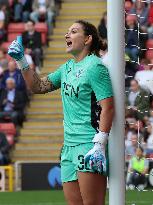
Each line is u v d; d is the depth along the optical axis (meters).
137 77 19.30
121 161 13.27
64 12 45.41
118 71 13.24
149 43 36.03
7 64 41.69
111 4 13.27
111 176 13.30
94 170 12.88
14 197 31.02
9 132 38.56
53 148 38.81
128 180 29.12
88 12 45.22
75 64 13.39
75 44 13.35
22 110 39.22
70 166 13.26
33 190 34.34
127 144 27.88
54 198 30.27
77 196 13.29
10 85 39.00
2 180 34.78
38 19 44.22
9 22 44.22
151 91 15.64
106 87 13.05
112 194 13.29
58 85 13.88
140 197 27.98
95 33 13.41
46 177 34.47
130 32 16.59
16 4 44.47
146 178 29.19
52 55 43.00
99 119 13.08
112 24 13.27
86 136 13.06
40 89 13.86
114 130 13.26
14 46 13.45
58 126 39.72
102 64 13.10
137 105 15.77
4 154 36.41
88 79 13.07
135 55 20.25
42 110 40.25
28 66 13.66
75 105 13.20
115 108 13.23
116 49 13.26
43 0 44.88
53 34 44.09
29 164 34.59
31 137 39.22
